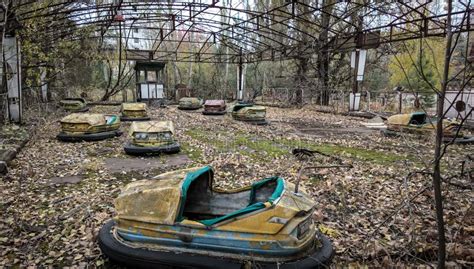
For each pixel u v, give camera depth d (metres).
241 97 19.14
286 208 2.06
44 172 4.64
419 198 3.69
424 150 6.30
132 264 2.14
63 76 16.05
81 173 4.66
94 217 3.14
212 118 11.69
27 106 11.19
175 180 2.29
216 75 24.70
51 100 14.38
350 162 5.31
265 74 24.62
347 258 2.40
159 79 18.08
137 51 17.91
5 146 5.66
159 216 2.14
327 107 15.43
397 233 2.87
